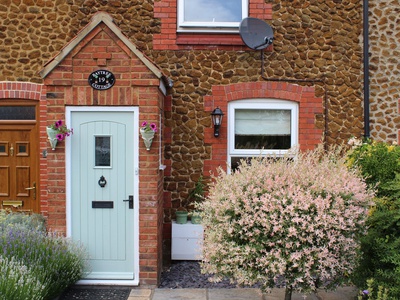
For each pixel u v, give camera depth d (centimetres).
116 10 709
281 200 445
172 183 709
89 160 584
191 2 724
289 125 721
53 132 562
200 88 711
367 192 484
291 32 715
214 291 562
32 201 707
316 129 715
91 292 559
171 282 605
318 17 716
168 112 708
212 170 709
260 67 713
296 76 715
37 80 707
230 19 724
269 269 441
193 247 675
